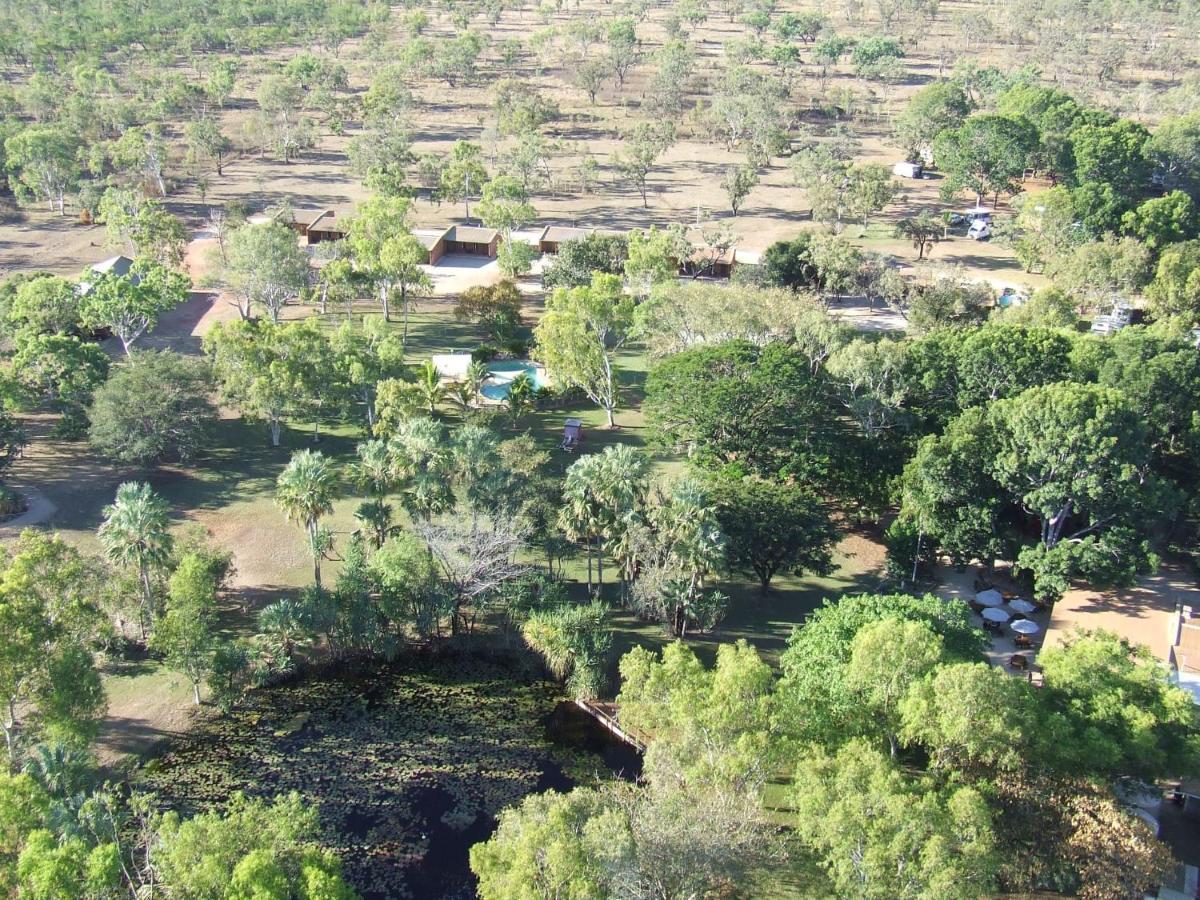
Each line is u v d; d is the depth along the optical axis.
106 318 121.31
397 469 84.06
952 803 50.72
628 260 143.62
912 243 173.75
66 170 186.75
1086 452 80.75
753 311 112.81
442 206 197.50
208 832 47.53
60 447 108.31
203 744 70.69
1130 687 60.16
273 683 77.19
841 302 151.62
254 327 113.38
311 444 110.81
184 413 102.19
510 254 152.00
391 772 68.88
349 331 118.88
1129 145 185.00
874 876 48.41
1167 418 98.25
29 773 55.75
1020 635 80.69
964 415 89.69
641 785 67.94
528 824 50.81
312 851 49.22
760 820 55.53
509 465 86.94
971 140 187.25
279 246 131.50
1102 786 55.72
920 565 89.56
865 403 98.31
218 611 81.12
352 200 196.50
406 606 78.88
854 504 95.94
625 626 82.81
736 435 95.50
